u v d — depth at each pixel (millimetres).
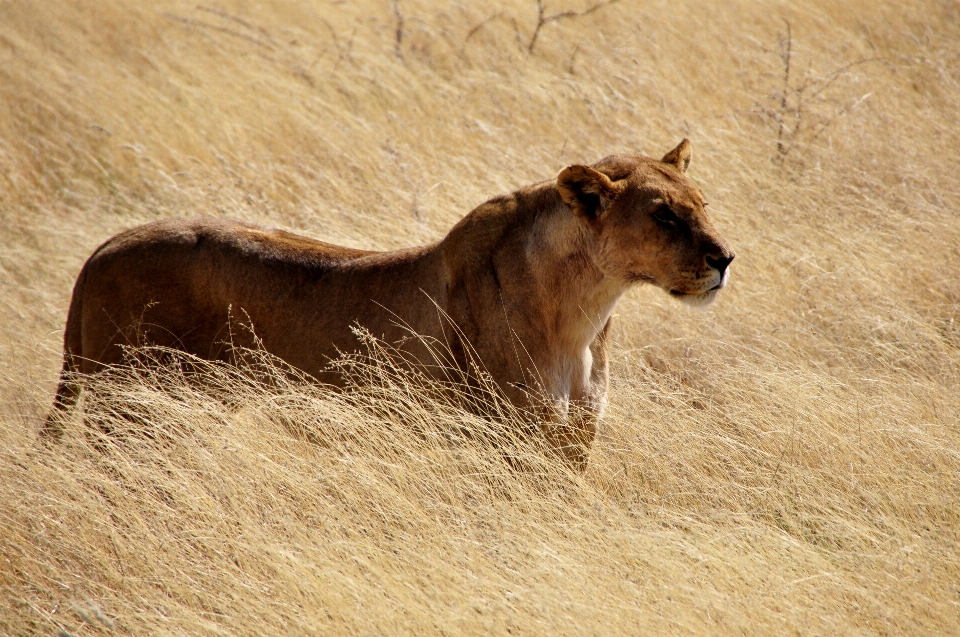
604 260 14523
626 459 15344
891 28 34750
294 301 15891
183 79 33844
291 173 26719
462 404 15039
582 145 27953
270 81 32844
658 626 11484
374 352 15352
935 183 24531
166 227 16375
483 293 14852
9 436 15625
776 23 35125
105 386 15680
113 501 13961
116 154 29562
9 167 29312
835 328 19672
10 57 35781
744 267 21422
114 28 39438
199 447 14367
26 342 19953
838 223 23094
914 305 20188
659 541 12969
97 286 16203
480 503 13781
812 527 14086
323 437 14727
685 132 27312
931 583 12219
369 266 15906
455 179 25156
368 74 32719
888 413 15695
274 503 13805
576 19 36531
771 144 26938
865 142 26375
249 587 12438
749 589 12070
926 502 13984
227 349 16188
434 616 11672
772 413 16031
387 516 13594
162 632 11969
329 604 11969
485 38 35750
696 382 18234
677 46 33469
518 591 11984
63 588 13141
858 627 11734
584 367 15203
